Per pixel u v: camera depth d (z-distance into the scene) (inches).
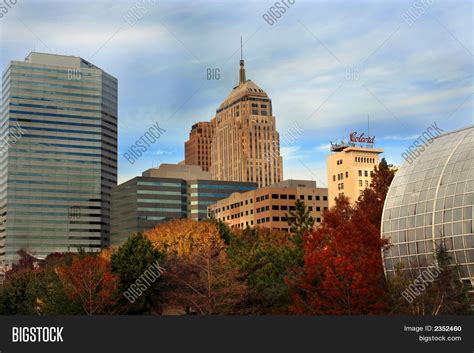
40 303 4495.6
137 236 4503.0
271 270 3880.4
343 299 2965.1
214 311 3624.5
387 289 3198.8
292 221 5654.5
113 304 3878.0
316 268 3088.1
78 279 3865.7
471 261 3174.2
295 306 3144.7
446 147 3656.5
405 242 3548.2
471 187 3284.9
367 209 4306.1
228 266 3823.8
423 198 3523.6
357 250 3144.7
